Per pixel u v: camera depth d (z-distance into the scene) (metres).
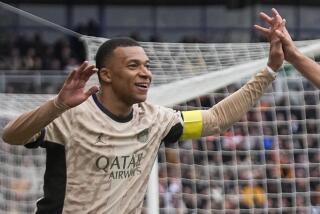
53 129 5.32
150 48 10.04
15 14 22.25
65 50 22.23
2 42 22.05
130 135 5.45
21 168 12.12
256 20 22.31
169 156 12.58
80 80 4.95
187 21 22.84
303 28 22.45
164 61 9.95
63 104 4.95
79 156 5.35
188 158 12.66
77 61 22.05
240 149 12.55
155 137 5.62
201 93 8.89
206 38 22.72
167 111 5.77
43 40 22.31
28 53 21.98
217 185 12.64
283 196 12.49
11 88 13.91
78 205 5.37
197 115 5.83
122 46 5.42
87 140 5.34
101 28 23.06
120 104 5.45
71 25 22.72
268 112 12.33
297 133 12.35
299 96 12.15
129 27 23.03
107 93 5.45
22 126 5.04
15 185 12.14
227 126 5.94
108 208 5.39
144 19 23.03
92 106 5.43
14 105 11.07
